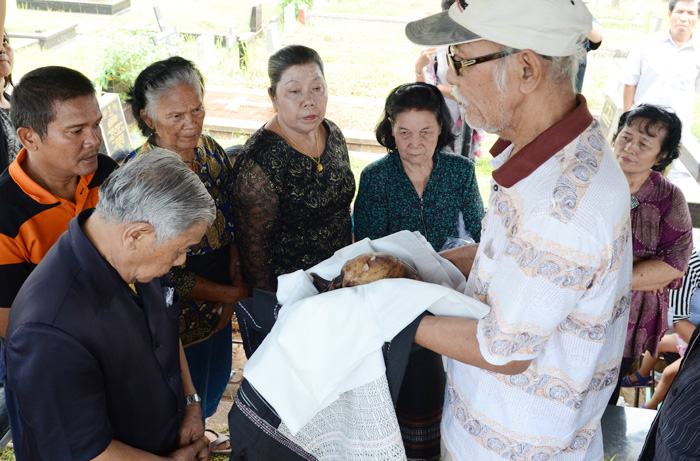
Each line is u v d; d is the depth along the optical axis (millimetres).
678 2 5258
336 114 7902
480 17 1369
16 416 2029
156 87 2344
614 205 1391
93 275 1543
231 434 1829
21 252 1992
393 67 10477
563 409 1609
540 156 1414
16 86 1961
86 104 1995
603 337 1528
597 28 4301
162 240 1551
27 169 2068
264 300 1931
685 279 3203
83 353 1511
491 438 1716
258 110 7895
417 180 2799
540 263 1390
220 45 10680
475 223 2895
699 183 5973
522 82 1403
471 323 1546
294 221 2650
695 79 5598
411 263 1912
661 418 1637
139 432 1769
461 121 4836
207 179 2666
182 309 2559
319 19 13516
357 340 1601
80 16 13438
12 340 1478
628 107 5754
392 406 1678
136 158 1606
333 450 1857
